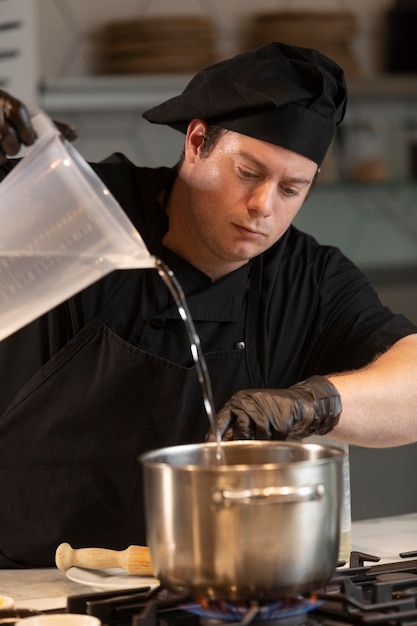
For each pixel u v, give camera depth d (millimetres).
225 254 1703
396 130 3719
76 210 1282
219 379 1843
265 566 1126
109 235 1289
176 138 3477
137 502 1767
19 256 1308
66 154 1280
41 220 1298
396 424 1697
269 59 1673
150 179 1865
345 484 1527
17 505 1755
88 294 1766
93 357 1749
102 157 3400
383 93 3418
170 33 3004
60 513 1750
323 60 1725
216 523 1122
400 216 3893
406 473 2920
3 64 2943
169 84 3018
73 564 1537
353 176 3502
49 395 1749
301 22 3137
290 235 2012
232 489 1113
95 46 3312
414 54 3525
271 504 1115
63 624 1182
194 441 1806
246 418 1422
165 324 1792
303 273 1957
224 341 1854
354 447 2854
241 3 3479
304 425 1472
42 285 1326
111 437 1749
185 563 1147
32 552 1748
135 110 3410
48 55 3270
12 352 1795
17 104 1307
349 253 3838
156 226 1819
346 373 1740
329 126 1648
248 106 1595
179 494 1140
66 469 1751
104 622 1263
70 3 3281
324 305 1952
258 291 1887
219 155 1654
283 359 1922
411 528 1831
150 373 1739
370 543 1715
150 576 1492
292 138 1596
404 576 1417
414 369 1756
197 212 1708
